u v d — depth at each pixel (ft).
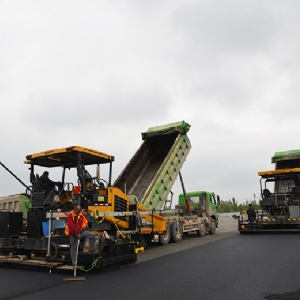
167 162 45.60
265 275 21.62
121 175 42.34
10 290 19.20
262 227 56.29
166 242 43.60
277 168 67.62
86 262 23.77
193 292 17.83
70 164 32.63
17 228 29.27
